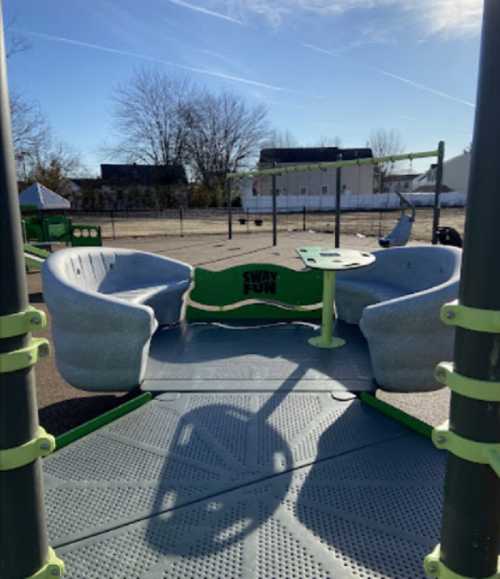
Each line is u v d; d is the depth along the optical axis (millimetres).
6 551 1042
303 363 3576
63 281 3012
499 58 910
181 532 1791
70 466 2223
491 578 1092
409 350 2785
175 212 37469
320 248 4953
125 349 2922
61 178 38812
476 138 963
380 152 62125
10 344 985
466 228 1006
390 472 2154
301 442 2420
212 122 51344
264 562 1640
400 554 1665
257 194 50375
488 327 977
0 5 899
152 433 2518
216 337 4324
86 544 1737
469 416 1029
